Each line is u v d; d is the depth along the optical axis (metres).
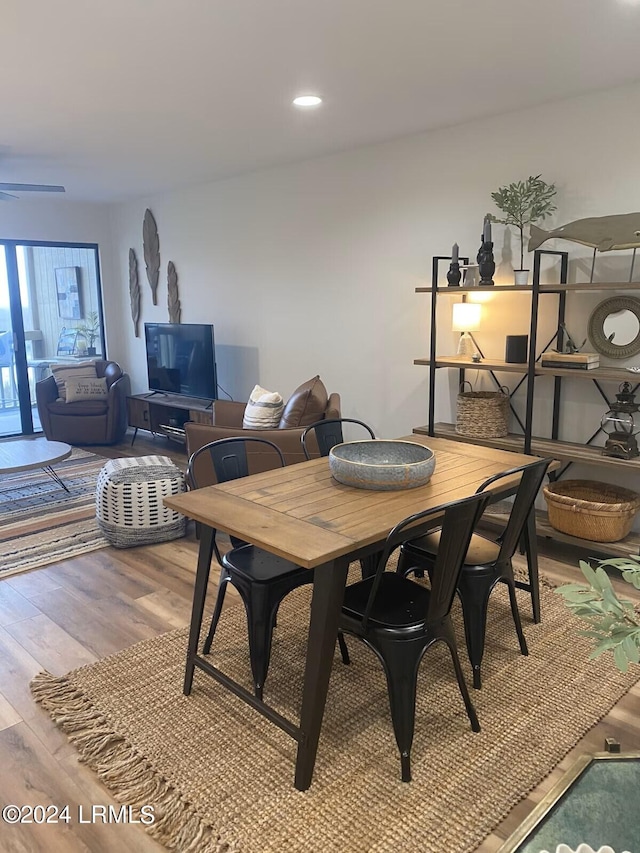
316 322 5.21
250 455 3.81
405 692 1.93
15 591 3.27
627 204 3.36
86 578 3.41
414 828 1.76
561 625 2.87
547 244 3.69
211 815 1.81
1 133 4.04
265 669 2.29
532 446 3.59
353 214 4.74
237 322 6.00
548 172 3.62
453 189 4.09
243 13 2.34
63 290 7.17
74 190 6.26
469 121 3.91
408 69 2.96
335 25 2.46
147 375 7.19
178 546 3.86
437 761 2.02
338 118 3.79
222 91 3.25
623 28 2.51
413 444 2.65
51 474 5.37
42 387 6.46
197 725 2.21
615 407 3.30
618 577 3.29
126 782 1.94
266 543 1.85
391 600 2.12
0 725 2.22
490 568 2.39
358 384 4.96
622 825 1.34
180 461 5.89
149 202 6.77
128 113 3.63
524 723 2.20
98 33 2.50
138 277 7.18
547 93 3.37
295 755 2.06
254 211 5.57
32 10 2.29
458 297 4.17
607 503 3.47
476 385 4.18
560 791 1.41
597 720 2.22
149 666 2.57
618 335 3.46
